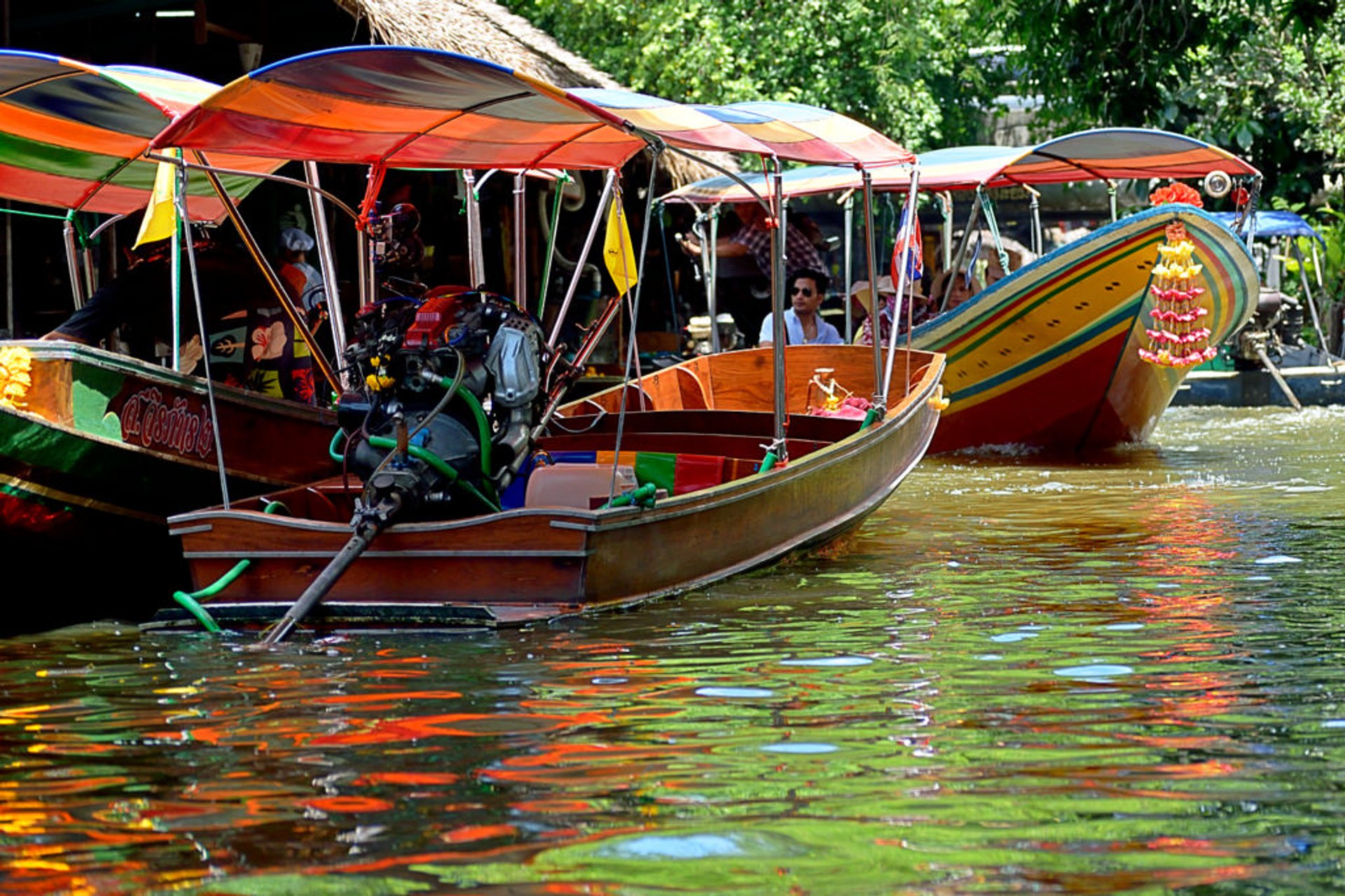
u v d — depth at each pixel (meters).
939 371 15.07
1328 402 29.67
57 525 10.24
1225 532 12.78
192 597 9.49
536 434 10.72
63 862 5.12
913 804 5.62
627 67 34.00
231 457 11.44
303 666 8.12
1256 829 5.30
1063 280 19.58
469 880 4.90
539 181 22.88
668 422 14.09
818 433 13.58
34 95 10.89
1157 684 7.48
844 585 10.55
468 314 9.84
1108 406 20.83
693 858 5.07
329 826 5.44
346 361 10.11
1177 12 28.59
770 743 6.46
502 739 6.57
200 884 4.90
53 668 8.20
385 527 9.27
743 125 10.79
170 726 6.89
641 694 7.39
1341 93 33.31
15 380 9.68
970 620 9.22
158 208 11.08
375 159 11.67
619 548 9.52
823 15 34.66
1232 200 35.88
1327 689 7.32
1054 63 29.94
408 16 18.23
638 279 9.85
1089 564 11.32
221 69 18.84
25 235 17.78
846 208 21.92
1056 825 5.36
